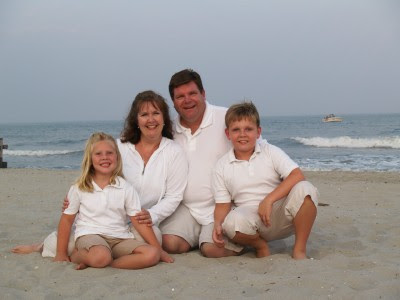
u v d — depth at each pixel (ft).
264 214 12.27
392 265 11.50
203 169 13.83
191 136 14.02
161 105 13.33
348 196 26.40
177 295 9.91
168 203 13.33
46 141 135.85
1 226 18.20
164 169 13.52
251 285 10.36
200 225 14.05
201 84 13.66
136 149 13.87
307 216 12.34
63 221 12.68
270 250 14.15
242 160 13.20
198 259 12.87
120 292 10.17
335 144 89.97
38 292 10.28
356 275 10.60
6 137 165.17
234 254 13.33
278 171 13.10
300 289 9.90
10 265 12.41
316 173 42.65
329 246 14.42
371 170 49.98
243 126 12.85
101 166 12.46
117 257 12.42
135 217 12.53
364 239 15.48
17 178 39.19
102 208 12.46
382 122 214.07
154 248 12.12
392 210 21.45
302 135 130.11
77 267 11.93
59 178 39.27
